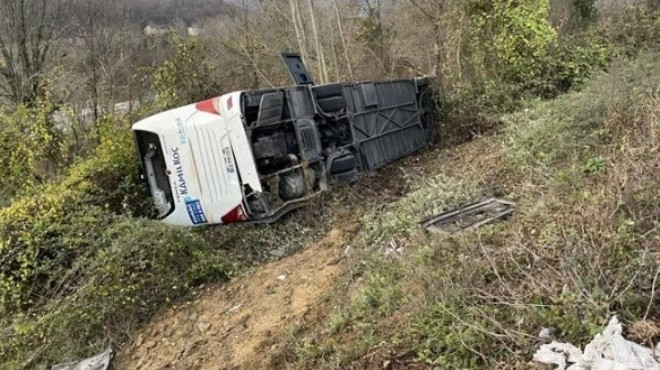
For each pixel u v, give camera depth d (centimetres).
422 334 394
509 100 1170
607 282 347
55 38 1734
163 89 1410
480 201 641
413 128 1209
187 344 577
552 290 371
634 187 429
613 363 282
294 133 854
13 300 686
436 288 423
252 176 760
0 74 1652
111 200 903
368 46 1945
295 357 457
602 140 623
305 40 1739
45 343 631
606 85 712
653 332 304
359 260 599
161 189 859
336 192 901
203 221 820
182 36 1691
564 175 561
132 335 643
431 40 1703
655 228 375
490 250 462
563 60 1193
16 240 717
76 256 725
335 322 467
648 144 483
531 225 482
